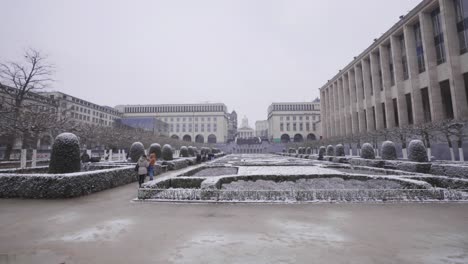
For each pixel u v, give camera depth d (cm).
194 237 493
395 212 691
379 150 3434
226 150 8731
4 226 566
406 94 3406
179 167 2286
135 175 1452
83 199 895
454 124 2059
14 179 923
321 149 3525
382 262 379
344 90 5069
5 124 1900
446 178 1001
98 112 7575
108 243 460
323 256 401
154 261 384
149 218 635
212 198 840
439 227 555
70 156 1067
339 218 632
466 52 2505
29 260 386
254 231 530
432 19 2920
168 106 10012
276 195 838
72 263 377
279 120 9738
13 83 2452
